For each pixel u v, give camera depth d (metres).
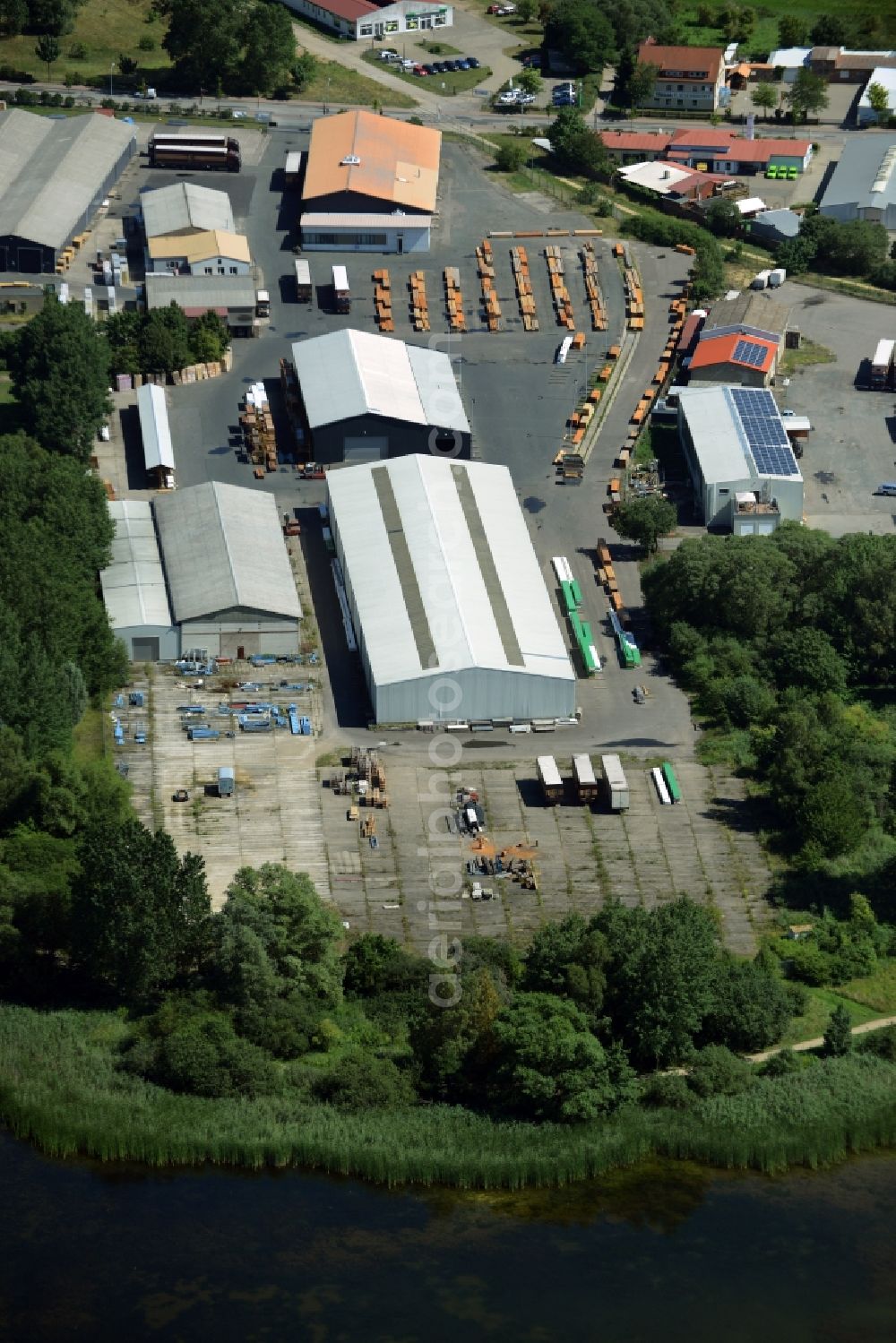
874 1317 193.38
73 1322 190.88
